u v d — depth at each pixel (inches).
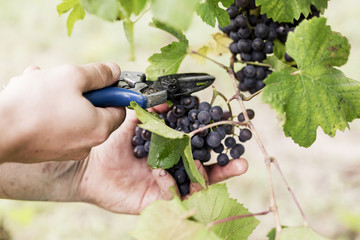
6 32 95.9
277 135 71.8
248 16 29.0
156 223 22.5
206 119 27.4
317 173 65.1
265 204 63.1
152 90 28.2
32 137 24.9
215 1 26.8
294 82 25.0
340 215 58.6
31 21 97.4
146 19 92.0
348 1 91.7
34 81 25.1
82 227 61.9
